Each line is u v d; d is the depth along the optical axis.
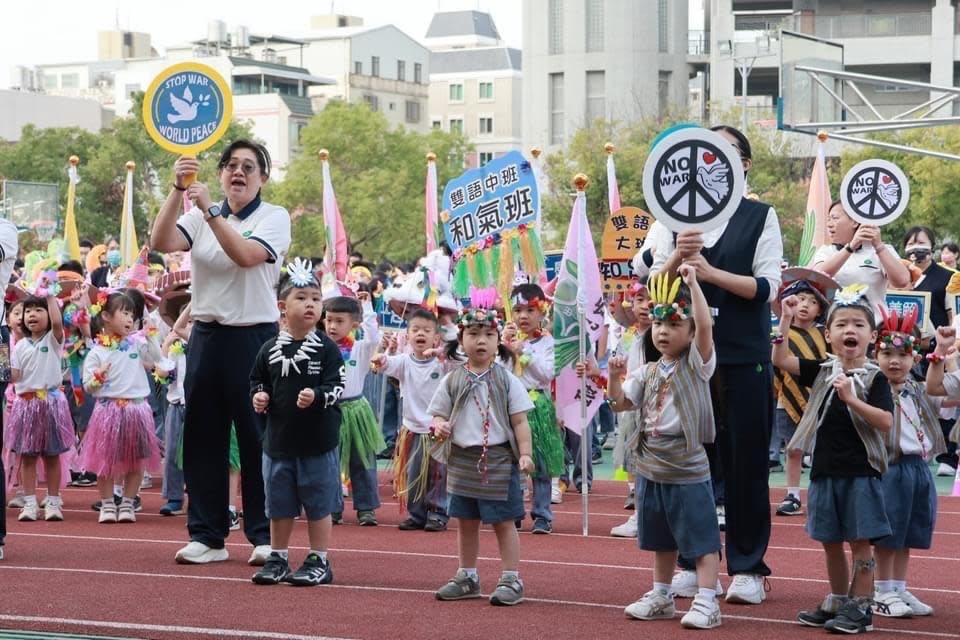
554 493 15.57
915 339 9.54
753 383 9.35
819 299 13.69
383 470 19.20
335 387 10.18
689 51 76.81
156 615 8.89
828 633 8.66
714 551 8.81
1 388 11.13
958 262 21.73
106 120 114.75
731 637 8.48
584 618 9.01
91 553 11.55
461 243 16.00
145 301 14.59
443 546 12.33
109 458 13.67
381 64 121.19
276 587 9.96
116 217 68.81
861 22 65.00
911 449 9.46
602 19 75.62
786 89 29.03
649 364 9.22
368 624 8.70
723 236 9.46
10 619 8.69
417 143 73.94
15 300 14.48
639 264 10.35
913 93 59.97
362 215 69.19
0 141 76.31
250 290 10.83
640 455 9.03
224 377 10.84
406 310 16.03
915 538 9.52
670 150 9.05
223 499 11.09
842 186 14.80
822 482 8.96
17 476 14.38
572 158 53.97
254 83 109.12
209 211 10.43
